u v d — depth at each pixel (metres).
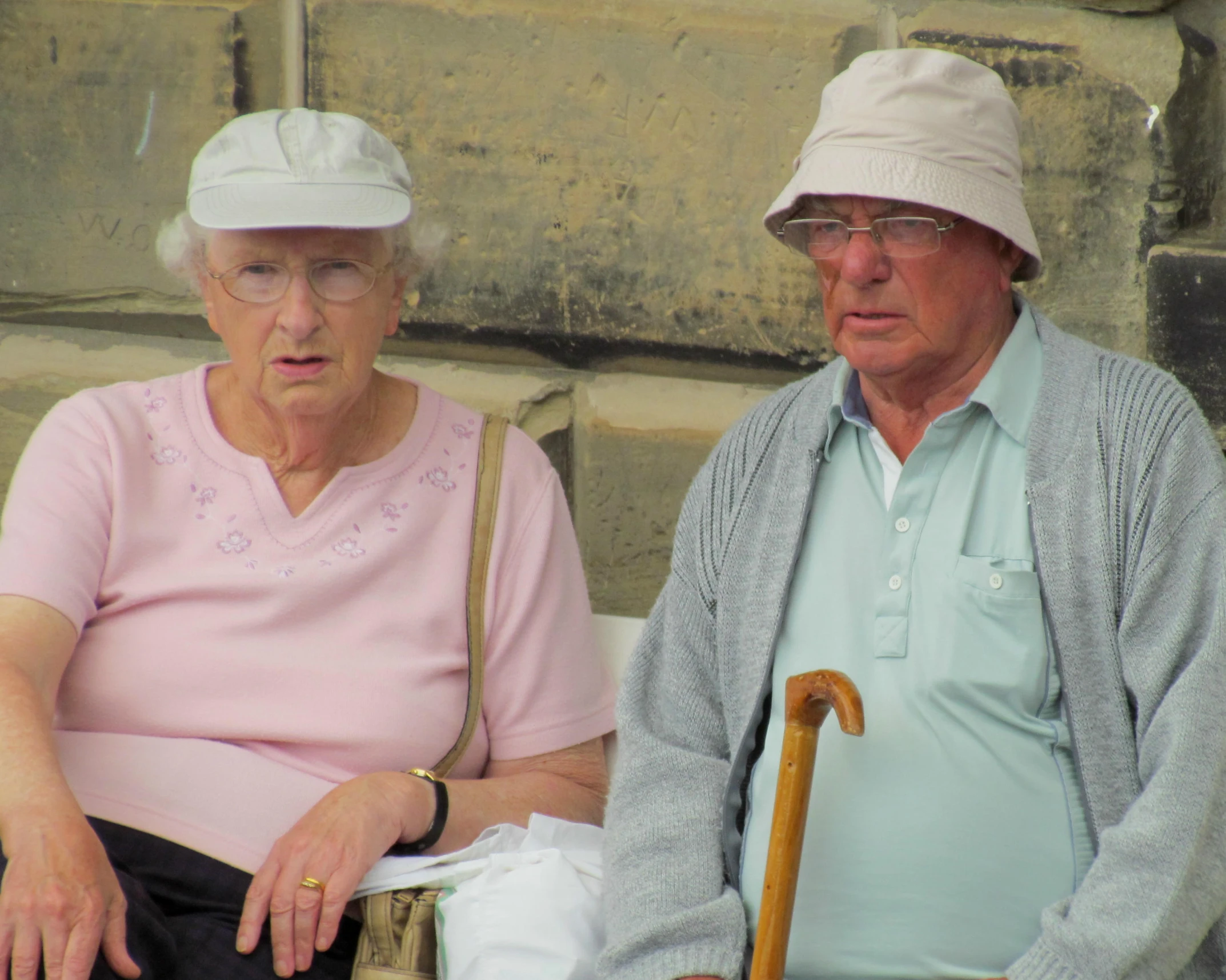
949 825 6.21
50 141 10.23
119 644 7.61
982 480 6.59
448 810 7.31
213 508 7.84
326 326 7.59
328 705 7.61
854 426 7.01
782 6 9.61
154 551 7.75
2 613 7.25
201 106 10.09
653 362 10.12
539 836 7.16
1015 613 6.36
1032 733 6.35
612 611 10.39
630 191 9.88
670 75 9.74
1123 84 9.34
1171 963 5.76
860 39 9.61
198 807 7.26
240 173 7.58
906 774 6.31
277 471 7.95
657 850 6.74
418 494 8.02
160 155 10.16
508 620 8.04
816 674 5.97
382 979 6.76
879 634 6.49
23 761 6.65
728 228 9.84
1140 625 6.20
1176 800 5.81
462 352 10.27
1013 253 6.87
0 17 10.12
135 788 7.29
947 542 6.50
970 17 9.50
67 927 6.21
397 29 9.90
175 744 7.46
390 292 7.95
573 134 9.87
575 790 7.93
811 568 6.83
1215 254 9.20
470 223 10.05
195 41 10.03
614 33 9.74
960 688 6.32
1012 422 6.61
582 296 10.03
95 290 10.37
